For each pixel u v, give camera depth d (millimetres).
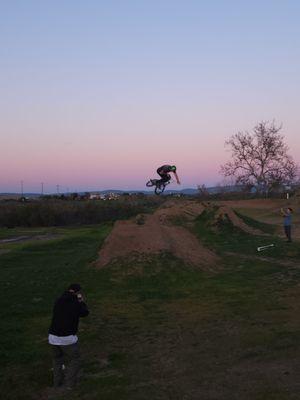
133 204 64062
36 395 8164
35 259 25156
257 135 77062
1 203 65312
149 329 11828
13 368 9336
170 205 37906
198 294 15438
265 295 14867
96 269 18219
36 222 57188
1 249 30797
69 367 8438
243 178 77688
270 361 8898
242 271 18938
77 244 31750
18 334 11547
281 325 11422
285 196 72500
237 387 7809
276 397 7238
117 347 10516
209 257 20516
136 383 8367
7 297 15320
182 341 10719
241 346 9984
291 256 22031
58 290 16141
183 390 7891
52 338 8352
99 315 13234
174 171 14844
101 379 8625
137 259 18531
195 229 31000
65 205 61375
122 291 16062
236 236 29016
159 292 15812
